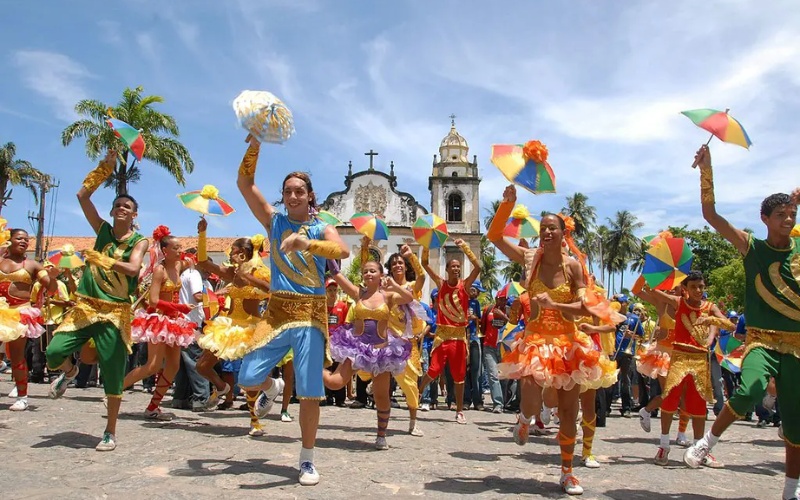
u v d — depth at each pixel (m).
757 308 4.52
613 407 13.64
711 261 57.59
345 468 5.05
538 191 4.71
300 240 4.27
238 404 9.57
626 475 5.35
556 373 4.44
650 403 7.88
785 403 4.38
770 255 4.50
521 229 6.93
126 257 5.55
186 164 26.20
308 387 4.46
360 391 10.86
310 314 4.59
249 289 7.04
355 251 45.66
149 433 6.27
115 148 5.76
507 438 7.52
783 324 4.40
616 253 67.19
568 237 5.51
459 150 49.97
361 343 6.12
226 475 4.55
